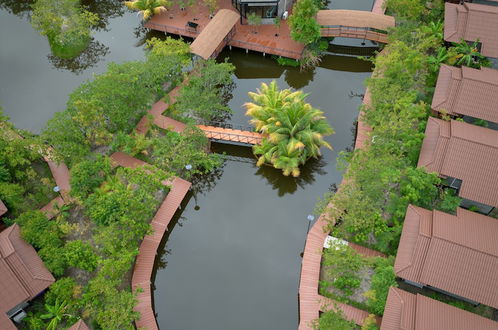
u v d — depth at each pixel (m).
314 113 46.88
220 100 54.84
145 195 42.53
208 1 63.47
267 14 63.19
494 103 46.38
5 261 36.09
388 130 45.44
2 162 44.91
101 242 39.41
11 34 65.88
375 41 61.44
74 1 63.88
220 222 46.62
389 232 40.84
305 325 36.91
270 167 49.81
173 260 43.84
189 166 46.72
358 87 59.44
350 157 47.12
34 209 44.19
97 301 36.75
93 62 62.03
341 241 39.75
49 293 37.16
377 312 36.78
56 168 47.75
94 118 45.50
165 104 54.06
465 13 54.94
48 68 61.25
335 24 59.53
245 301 40.91
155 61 52.75
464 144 42.09
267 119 48.09
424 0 62.66
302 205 47.72
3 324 34.03
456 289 35.50
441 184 43.91
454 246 35.81
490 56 52.34
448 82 48.97
